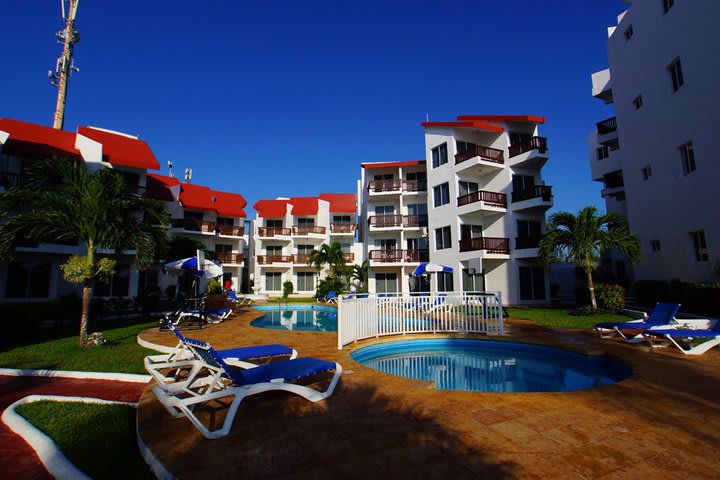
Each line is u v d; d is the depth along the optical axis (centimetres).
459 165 2314
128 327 1278
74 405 471
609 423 385
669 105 1545
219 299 1614
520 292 2150
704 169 1355
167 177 3450
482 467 295
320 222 3825
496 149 2241
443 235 2462
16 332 995
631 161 1817
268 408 437
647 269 1703
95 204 866
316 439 349
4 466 331
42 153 1703
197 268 1278
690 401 453
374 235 3156
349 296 912
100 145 1936
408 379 566
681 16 1459
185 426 382
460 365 820
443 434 360
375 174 3250
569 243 1555
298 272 3753
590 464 299
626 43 1855
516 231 2188
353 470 291
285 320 1795
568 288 2888
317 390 506
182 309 1359
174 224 3189
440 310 1060
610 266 2656
